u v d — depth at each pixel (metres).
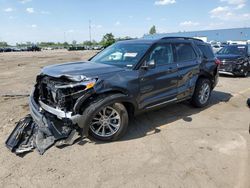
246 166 3.35
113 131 4.09
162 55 4.90
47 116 4.04
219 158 3.58
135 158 3.58
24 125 4.36
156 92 4.68
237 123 5.02
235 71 10.95
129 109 4.45
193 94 5.81
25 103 6.38
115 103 3.98
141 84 4.34
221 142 4.11
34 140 3.98
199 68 5.73
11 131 4.47
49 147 3.83
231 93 7.80
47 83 4.13
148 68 4.38
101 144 4.00
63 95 3.73
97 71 3.99
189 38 5.89
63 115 3.74
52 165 3.39
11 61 22.98
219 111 5.82
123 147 3.92
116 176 3.15
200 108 6.04
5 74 12.71
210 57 6.25
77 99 3.68
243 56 11.30
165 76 4.80
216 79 6.41
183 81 5.30
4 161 3.47
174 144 4.03
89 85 3.67
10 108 5.89
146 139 4.21
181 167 3.35
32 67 16.73
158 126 4.80
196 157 3.61
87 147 3.89
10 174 3.18
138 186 2.95
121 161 3.50
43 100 4.27
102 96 3.87
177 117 5.34
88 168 3.33
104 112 3.96
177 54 5.24
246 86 9.03
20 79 10.86
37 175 3.17
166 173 3.21
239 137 4.30
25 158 3.55
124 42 5.36
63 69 4.12
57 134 3.93
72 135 3.97
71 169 3.30
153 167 3.35
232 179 3.07
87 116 3.72
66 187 2.94
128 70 4.24
